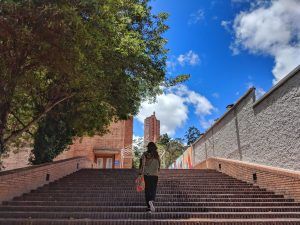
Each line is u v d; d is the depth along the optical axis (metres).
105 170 16.58
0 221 6.56
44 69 10.14
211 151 22.20
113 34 9.70
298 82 10.91
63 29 7.60
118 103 14.30
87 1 8.10
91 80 9.56
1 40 7.97
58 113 14.80
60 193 10.05
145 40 14.02
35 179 10.99
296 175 9.05
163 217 7.35
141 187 8.02
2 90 8.76
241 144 16.16
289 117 11.41
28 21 7.64
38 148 15.44
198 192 10.28
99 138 30.72
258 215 7.42
